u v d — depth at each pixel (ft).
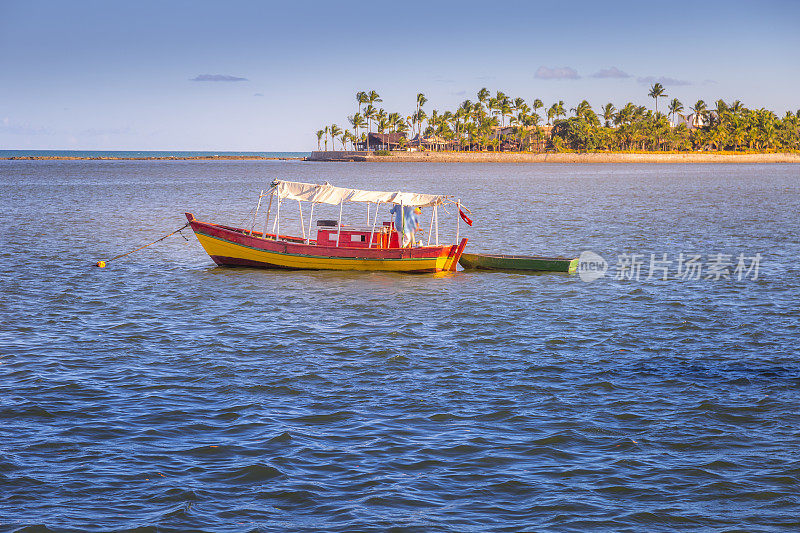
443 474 44.98
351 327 79.71
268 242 114.42
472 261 115.24
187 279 107.96
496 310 87.76
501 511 40.83
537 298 94.43
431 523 39.55
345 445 48.91
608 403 56.34
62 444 48.73
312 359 67.67
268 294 97.35
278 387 59.93
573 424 52.26
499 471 45.37
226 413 54.29
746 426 51.83
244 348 71.31
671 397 57.52
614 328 79.00
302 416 53.78
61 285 102.68
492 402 56.59
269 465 45.83
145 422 52.54
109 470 45.14
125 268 117.80
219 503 41.50
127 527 38.91
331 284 104.12
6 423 52.13
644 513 40.52
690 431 51.06
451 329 78.89
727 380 61.46
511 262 114.01
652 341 73.87
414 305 90.74
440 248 111.75
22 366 65.00
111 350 70.44
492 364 66.23
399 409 55.21
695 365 65.72
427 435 50.49
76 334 76.38
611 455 47.50
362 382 61.26
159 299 94.02
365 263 113.29
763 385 60.13
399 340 74.33
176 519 39.68
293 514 40.45
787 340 73.67
